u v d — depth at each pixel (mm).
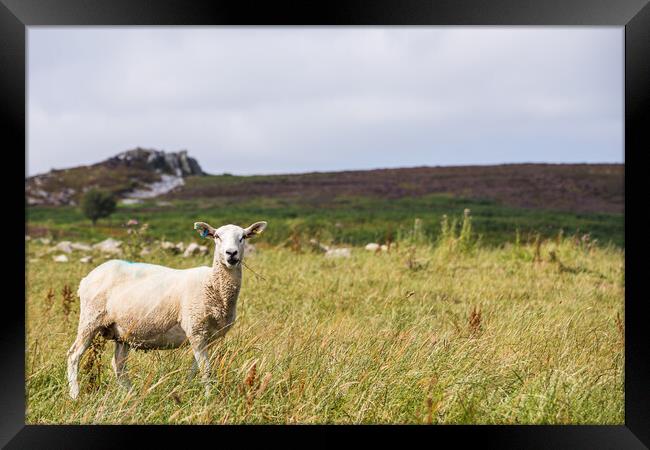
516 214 82688
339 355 12484
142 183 148625
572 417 10898
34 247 40906
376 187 120312
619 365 12969
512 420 10812
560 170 124562
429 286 22234
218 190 134500
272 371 11734
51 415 11461
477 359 12383
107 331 12750
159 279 12500
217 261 12047
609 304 19859
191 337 12125
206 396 11016
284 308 18766
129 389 11633
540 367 12484
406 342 12867
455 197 104000
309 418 10656
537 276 24547
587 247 31875
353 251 32531
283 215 90000
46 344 14758
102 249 35562
